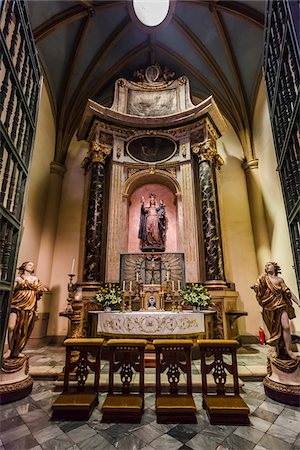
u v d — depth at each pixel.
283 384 3.19
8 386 3.16
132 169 7.52
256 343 6.48
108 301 5.23
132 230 7.46
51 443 2.28
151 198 7.36
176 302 5.74
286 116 3.25
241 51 7.59
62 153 8.24
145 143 7.84
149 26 7.84
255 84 7.66
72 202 7.88
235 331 6.12
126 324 4.56
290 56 2.92
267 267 3.82
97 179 7.09
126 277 6.25
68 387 3.24
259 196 7.49
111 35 7.96
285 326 3.43
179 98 8.13
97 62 8.19
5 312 2.66
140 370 3.00
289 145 3.21
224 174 8.09
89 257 6.39
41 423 2.62
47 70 7.48
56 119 8.24
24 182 3.19
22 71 3.15
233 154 8.32
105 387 3.49
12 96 2.76
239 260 7.16
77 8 6.92
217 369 3.01
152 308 5.30
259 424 2.61
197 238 6.60
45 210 7.48
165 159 7.62
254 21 6.55
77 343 3.13
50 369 4.17
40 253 7.07
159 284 6.00
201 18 7.51
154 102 8.27
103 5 7.12
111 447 2.22
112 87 9.09
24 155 3.27
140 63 9.10
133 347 3.06
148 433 2.43
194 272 6.25
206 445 2.25
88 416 2.68
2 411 2.89
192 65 8.68
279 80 3.34
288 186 3.37
